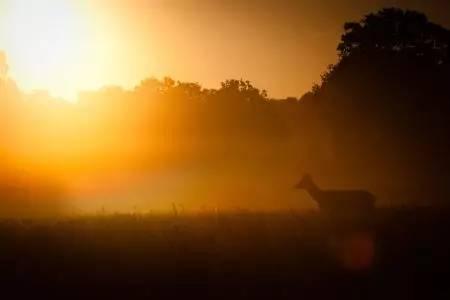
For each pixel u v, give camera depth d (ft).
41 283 89.15
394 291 83.10
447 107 357.20
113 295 83.71
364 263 96.53
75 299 82.69
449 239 113.19
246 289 84.33
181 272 92.53
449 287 84.64
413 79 361.92
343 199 151.74
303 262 97.60
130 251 106.63
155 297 82.38
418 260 97.86
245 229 123.75
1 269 96.27
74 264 98.53
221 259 99.35
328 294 82.23
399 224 131.34
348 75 369.71
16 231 131.95
